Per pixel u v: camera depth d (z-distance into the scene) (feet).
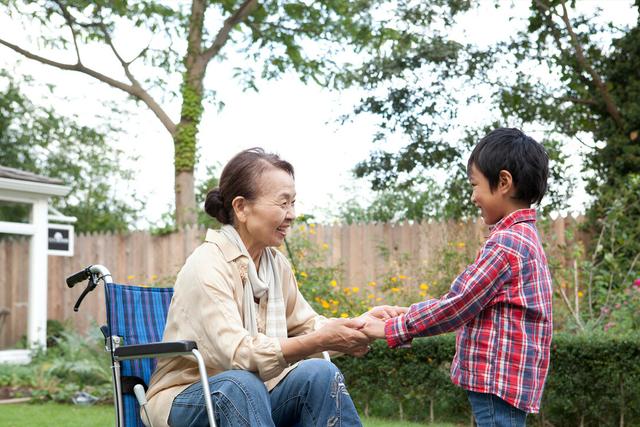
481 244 25.49
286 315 9.12
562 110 29.89
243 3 39.06
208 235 8.45
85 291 9.21
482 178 8.37
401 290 24.09
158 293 9.37
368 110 33.09
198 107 38.50
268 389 8.27
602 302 20.26
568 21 28.32
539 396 7.77
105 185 50.01
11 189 29.50
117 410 8.34
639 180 22.76
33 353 29.01
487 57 31.07
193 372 8.15
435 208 36.27
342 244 28.55
